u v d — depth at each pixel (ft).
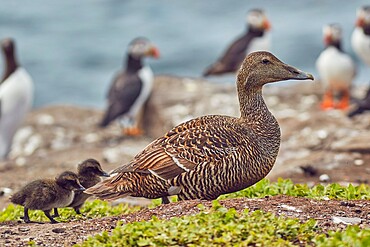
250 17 81.41
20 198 34.04
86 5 140.15
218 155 32.81
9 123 67.82
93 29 126.21
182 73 107.55
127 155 60.70
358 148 50.98
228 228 28.07
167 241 27.84
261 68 35.04
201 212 29.40
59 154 61.87
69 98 100.01
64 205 34.50
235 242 27.63
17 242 30.14
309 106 72.59
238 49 80.59
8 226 32.96
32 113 75.41
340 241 26.84
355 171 47.98
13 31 124.98
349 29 117.39
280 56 108.99
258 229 28.17
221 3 137.90
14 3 139.85
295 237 28.17
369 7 77.15
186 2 139.33
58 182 34.14
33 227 32.40
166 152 33.01
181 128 33.96
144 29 126.21
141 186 33.01
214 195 33.30
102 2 141.69
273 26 121.90
